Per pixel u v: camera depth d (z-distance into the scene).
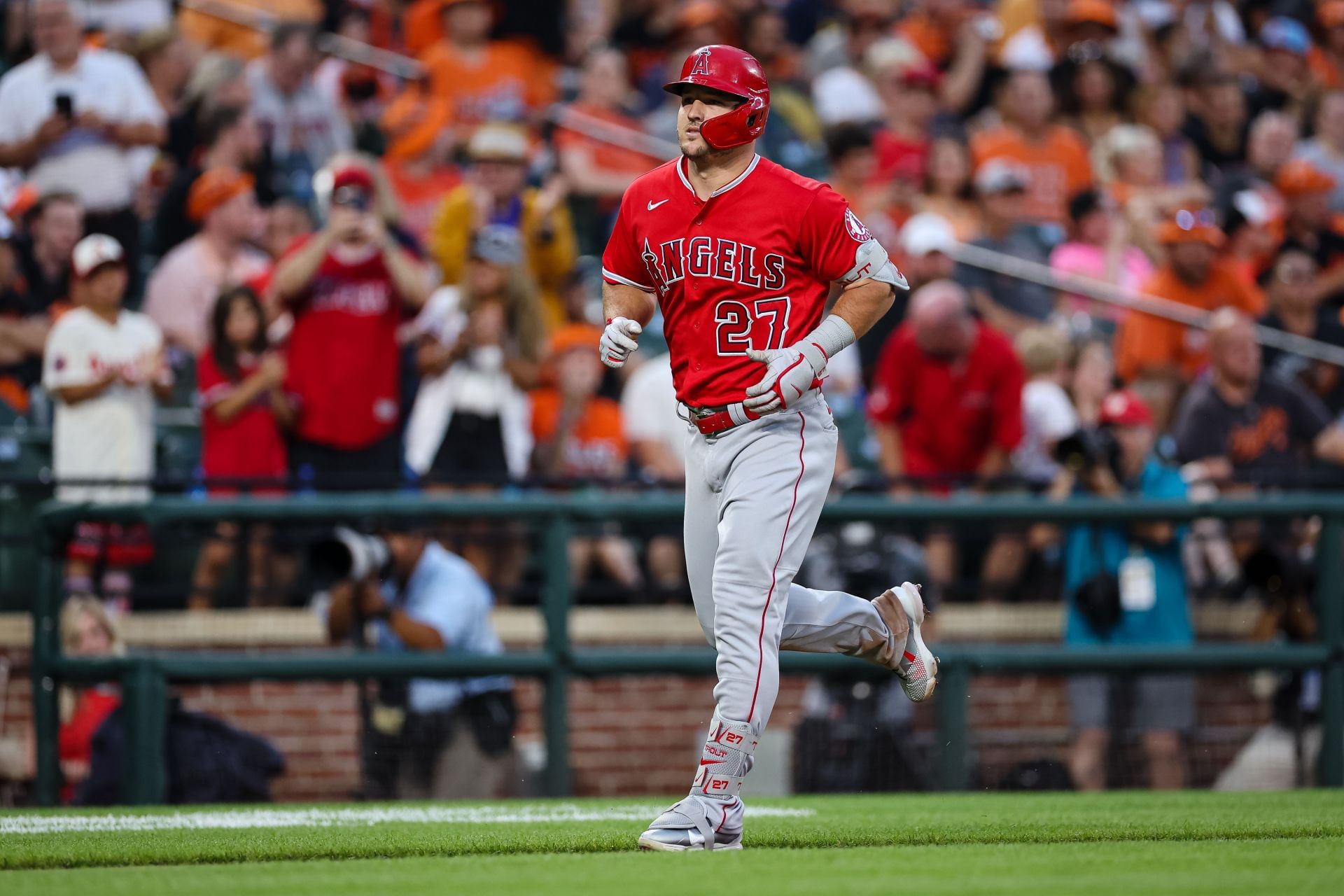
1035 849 13.81
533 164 36.47
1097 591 25.41
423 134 36.12
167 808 20.56
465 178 35.88
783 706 27.25
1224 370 31.61
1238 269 38.81
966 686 24.47
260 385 28.09
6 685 25.34
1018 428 31.19
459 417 29.28
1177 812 18.38
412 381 29.95
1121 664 24.84
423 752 24.19
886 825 16.22
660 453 30.34
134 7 34.88
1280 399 32.06
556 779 24.08
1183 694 25.22
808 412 13.72
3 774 25.02
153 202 33.31
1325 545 25.31
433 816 18.66
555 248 33.47
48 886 11.70
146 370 27.72
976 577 28.55
